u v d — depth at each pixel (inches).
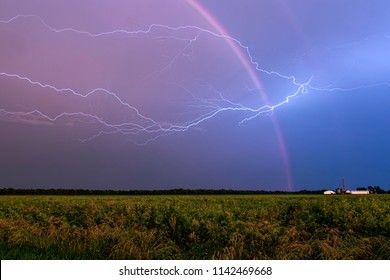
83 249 531.5
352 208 748.6
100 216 744.3
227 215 652.7
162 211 706.2
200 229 589.9
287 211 735.7
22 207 975.0
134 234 550.9
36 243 565.6
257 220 657.6
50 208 909.2
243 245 511.2
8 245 558.3
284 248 494.6
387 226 590.9
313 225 601.0
